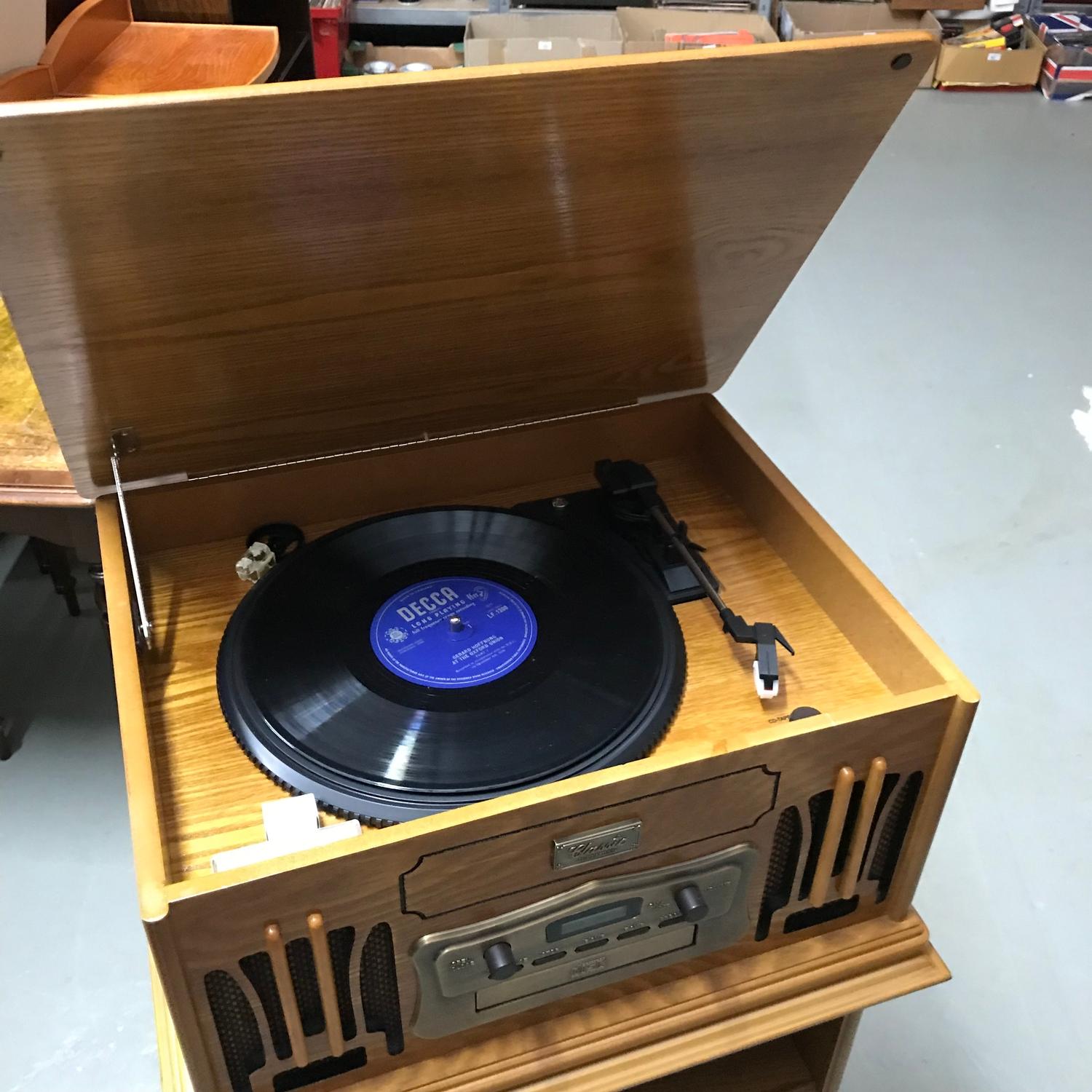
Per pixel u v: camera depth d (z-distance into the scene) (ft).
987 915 5.36
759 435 8.63
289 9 7.07
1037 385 9.20
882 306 10.21
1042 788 5.97
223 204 2.47
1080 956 5.19
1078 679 6.61
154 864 2.44
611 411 4.21
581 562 3.70
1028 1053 4.82
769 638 3.41
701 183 2.95
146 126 2.18
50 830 5.62
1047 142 13.29
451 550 3.77
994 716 6.36
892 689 3.37
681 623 3.67
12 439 4.08
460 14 12.95
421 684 3.28
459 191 2.68
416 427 3.89
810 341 9.73
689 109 2.62
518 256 3.04
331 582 3.59
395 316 3.15
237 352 3.08
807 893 3.30
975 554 7.52
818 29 14.07
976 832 5.74
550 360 3.70
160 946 2.36
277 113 2.25
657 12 12.73
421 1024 2.96
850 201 11.94
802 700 3.38
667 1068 3.19
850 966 3.42
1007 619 7.02
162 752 3.19
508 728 3.13
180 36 5.41
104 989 4.95
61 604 6.95
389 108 2.33
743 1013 3.32
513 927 2.83
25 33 4.46
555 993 3.11
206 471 3.75
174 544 3.89
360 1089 3.03
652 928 3.07
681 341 3.86
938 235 11.34
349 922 2.60
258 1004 2.70
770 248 3.41
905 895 3.44
